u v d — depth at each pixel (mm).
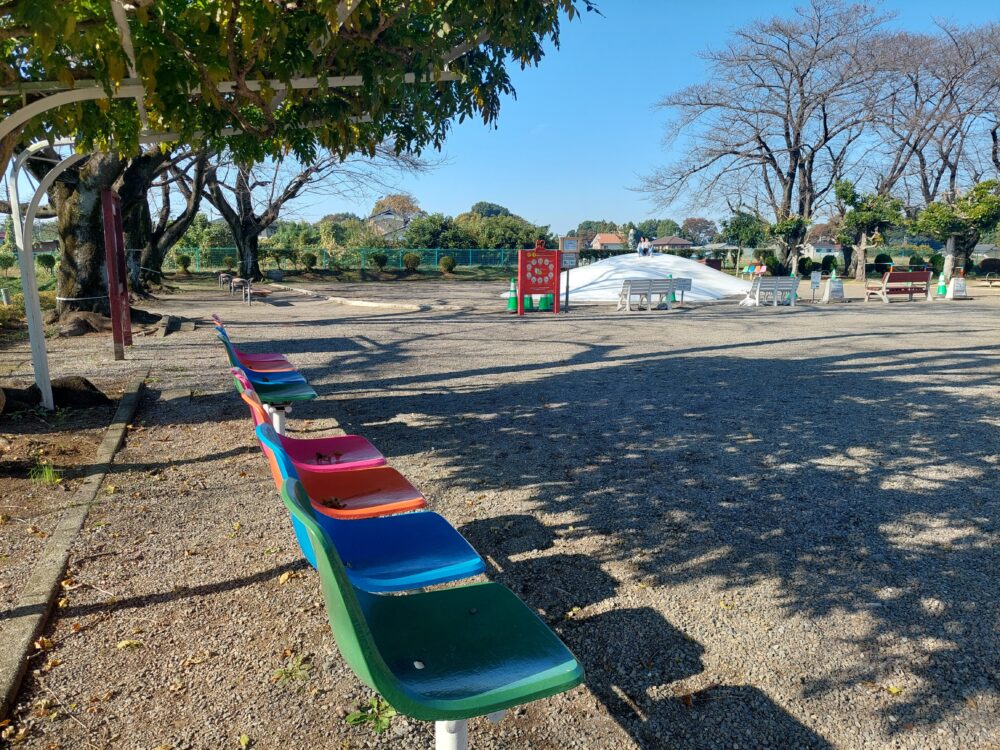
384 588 2414
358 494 3256
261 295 27031
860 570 3518
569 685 1854
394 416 6770
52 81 4141
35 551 3652
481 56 5055
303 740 2318
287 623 3010
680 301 21875
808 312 18547
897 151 42875
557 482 4855
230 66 3908
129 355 10164
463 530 4039
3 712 2398
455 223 63344
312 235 54750
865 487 4727
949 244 32250
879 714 2438
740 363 9883
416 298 25234
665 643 2875
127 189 13289
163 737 2326
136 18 3678
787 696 2537
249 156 5707
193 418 6504
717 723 2395
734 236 50812
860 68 38031
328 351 11102
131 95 4199
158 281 28547
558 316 17516
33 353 6480
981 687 2580
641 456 5430
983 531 3984
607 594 3287
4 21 4246
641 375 8938
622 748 2279
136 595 3240
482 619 2154
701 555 3701
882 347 11500
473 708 1725
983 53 38469
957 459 5324
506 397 7609
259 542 3805
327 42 4027
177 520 4105
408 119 5781
